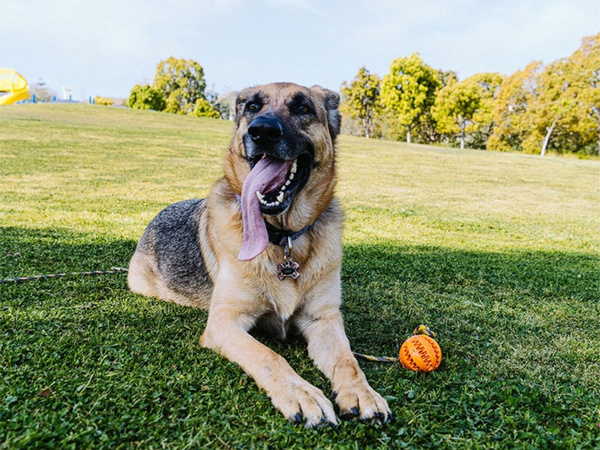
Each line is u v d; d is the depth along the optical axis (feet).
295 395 2.04
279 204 2.74
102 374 2.19
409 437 1.88
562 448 1.87
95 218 7.29
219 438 1.77
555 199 13.44
